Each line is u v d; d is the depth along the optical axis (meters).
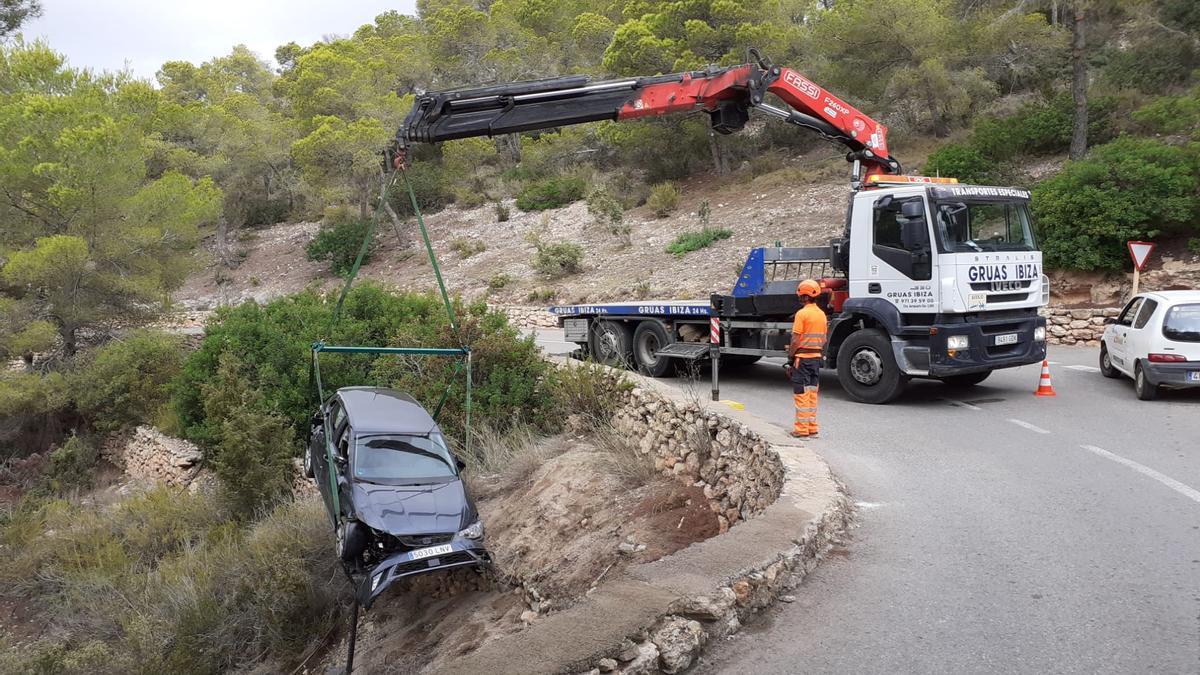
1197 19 27.67
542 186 46.38
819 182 35.75
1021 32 30.36
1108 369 14.58
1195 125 22.22
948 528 7.06
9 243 23.91
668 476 10.42
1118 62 29.75
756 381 15.87
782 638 5.20
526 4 56.12
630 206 41.84
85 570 14.07
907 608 5.54
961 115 33.44
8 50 25.53
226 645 10.87
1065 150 27.59
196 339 26.08
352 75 46.47
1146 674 4.61
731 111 12.10
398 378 15.22
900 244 12.23
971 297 11.87
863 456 9.50
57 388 22.39
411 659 9.05
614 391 12.92
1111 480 8.32
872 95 32.91
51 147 23.31
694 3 37.53
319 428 12.33
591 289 30.84
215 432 15.56
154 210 24.66
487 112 11.16
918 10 30.89
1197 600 5.50
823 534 6.70
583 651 4.49
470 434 12.92
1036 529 6.98
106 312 24.78
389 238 48.12
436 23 55.50
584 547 9.00
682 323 15.91
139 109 26.45
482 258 40.19
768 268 14.71
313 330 17.39
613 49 38.72
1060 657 4.83
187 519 15.12
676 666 4.75
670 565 5.67
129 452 21.16
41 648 10.91
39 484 21.11
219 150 49.97
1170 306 12.24
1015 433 10.53
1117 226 19.97
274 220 58.50
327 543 11.77
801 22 41.28
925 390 14.03
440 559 8.83
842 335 13.59
